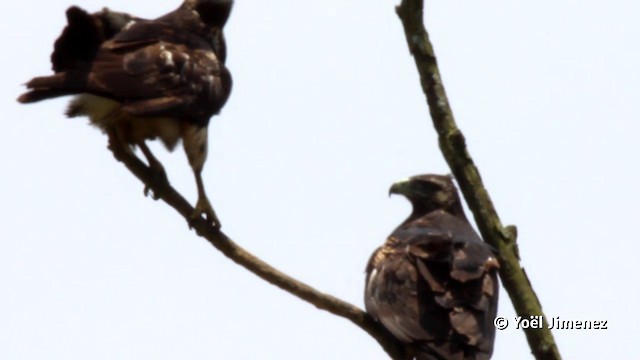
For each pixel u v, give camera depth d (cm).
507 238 1577
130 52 1548
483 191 1576
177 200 1542
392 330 1598
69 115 1566
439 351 1573
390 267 1661
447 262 1627
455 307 1597
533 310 1559
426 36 1566
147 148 1587
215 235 1518
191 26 1666
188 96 1543
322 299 1510
